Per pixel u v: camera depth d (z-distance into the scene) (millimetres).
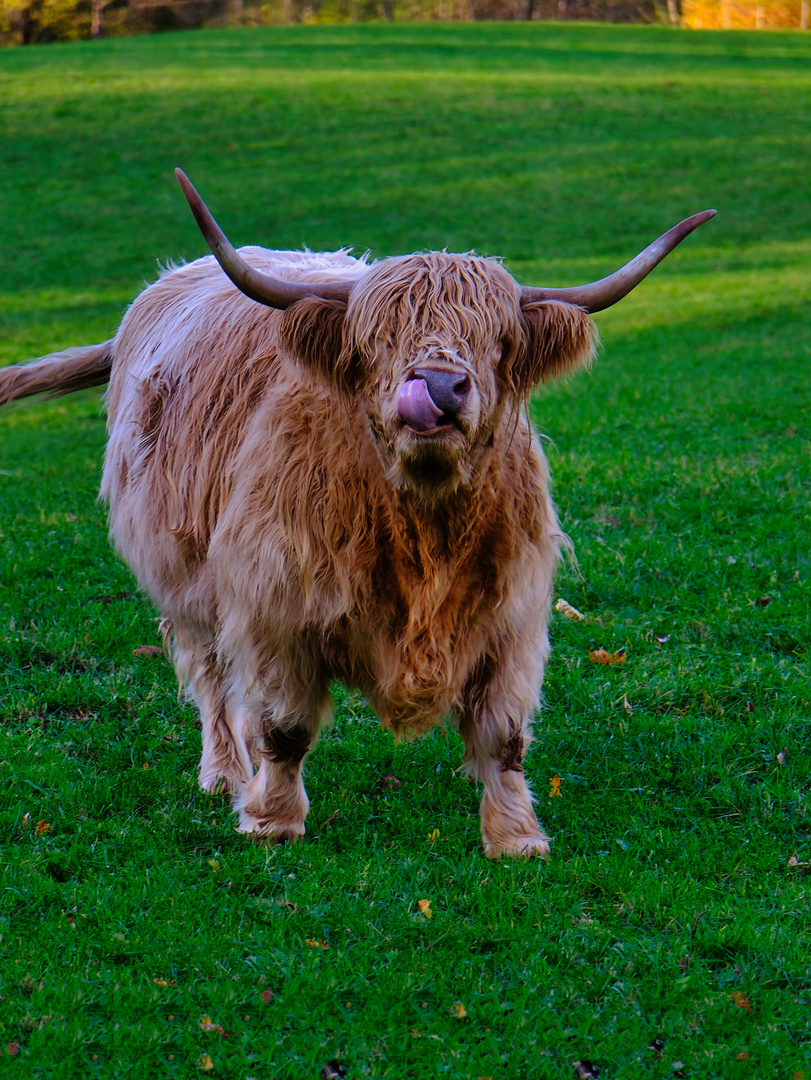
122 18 124625
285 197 54094
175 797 9516
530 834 8688
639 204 53406
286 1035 6551
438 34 93438
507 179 56750
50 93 70750
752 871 8383
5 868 8086
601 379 28656
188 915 7582
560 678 11555
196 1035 6508
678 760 10078
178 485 9648
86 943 7254
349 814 9312
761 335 34125
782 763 9953
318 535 7949
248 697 8625
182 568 9852
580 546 14938
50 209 52812
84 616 13195
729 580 13898
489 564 7996
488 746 8641
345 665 8367
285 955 7156
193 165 58938
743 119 66688
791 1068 6344
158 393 10156
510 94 71250
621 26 99500
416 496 7500
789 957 7238
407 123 65750
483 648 8281
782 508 16297
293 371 7750
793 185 55938
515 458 8047
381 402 7160
